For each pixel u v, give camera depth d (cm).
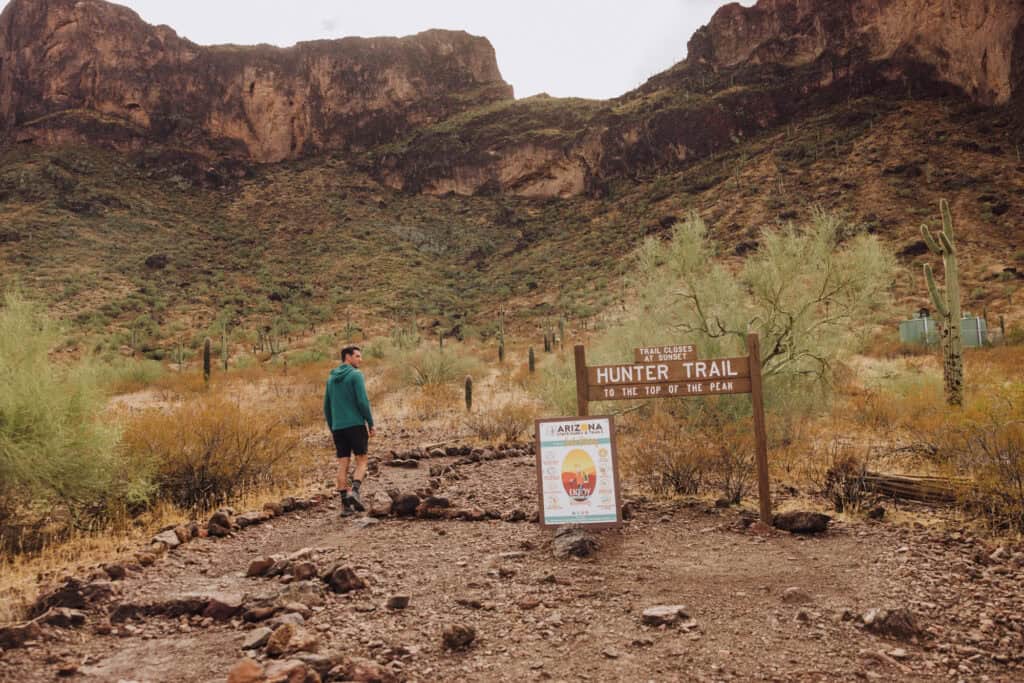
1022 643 351
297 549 549
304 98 15588
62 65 13925
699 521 598
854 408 1164
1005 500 551
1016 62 8775
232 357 5566
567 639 360
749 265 1044
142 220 10106
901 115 9169
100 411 684
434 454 1067
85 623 397
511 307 7581
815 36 12294
